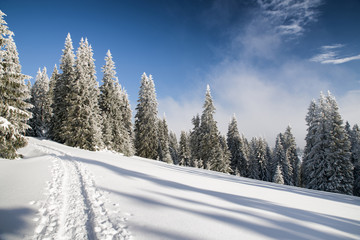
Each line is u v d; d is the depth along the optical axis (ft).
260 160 152.97
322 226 17.51
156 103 120.37
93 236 12.44
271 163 160.25
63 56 98.02
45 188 20.74
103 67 106.63
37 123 123.54
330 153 76.64
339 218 21.98
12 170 27.66
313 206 27.07
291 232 15.06
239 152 137.49
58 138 86.33
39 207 16.19
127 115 138.92
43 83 128.88
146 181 27.20
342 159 76.89
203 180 36.37
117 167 35.81
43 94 127.95
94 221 14.19
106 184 23.61
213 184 33.40
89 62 96.17
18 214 14.66
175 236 12.62
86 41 96.02
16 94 42.37
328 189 74.59
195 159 119.75
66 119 82.33
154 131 116.78
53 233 12.62
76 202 17.78
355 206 32.71
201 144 118.52
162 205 18.25
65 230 13.07
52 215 15.03
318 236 14.84
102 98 105.50
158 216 15.70
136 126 120.06
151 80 120.37
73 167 31.58
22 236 11.97
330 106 82.38
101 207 16.75
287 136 158.10
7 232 12.19
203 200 21.26
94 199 18.40
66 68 90.43
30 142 69.10
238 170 131.23
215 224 15.01
